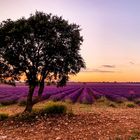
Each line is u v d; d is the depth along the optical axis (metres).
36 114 17.42
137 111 22.06
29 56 17.94
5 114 18.08
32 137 12.60
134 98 40.19
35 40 17.78
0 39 17.77
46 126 14.73
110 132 13.04
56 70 18.14
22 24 17.75
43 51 17.81
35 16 17.94
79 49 18.52
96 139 11.85
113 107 28.11
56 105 18.42
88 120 16.19
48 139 12.14
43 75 18.34
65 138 12.19
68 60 18.02
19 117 16.86
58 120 16.03
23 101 31.38
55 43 17.66
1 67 18.39
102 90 65.94
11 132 13.88
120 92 56.22
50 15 18.12
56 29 17.92
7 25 17.83
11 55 17.69
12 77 18.86
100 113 19.52
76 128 14.16
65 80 18.86
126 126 14.39
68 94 48.25
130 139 11.40
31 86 18.48
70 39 18.16
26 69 18.31
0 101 33.34
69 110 19.02
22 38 17.48
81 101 34.47
